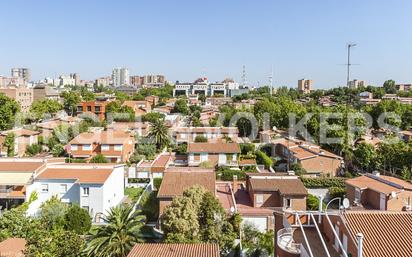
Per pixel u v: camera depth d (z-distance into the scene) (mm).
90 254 37531
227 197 57406
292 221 33875
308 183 70688
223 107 168500
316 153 81062
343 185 70812
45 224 44438
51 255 32375
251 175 58812
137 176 76000
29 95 198625
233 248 42250
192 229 40906
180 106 185500
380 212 29062
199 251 30844
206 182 52438
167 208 42906
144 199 55469
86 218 48938
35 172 57219
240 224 45656
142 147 99812
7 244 37406
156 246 32031
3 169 57938
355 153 84438
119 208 42188
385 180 57469
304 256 28859
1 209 55312
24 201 56250
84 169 59906
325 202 63156
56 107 168625
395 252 25062
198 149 86812
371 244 25828
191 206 42000
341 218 28547
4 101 124750
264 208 51812
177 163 88062
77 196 56656
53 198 55188
